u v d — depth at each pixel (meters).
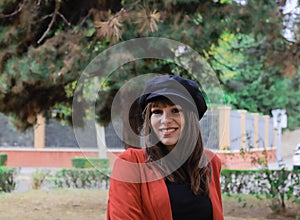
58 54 7.34
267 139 26.59
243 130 20.47
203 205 2.04
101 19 7.61
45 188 12.87
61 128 20.83
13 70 7.35
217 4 8.31
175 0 7.48
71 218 7.95
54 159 21.27
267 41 8.85
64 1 8.09
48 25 8.20
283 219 8.33
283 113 24.14
